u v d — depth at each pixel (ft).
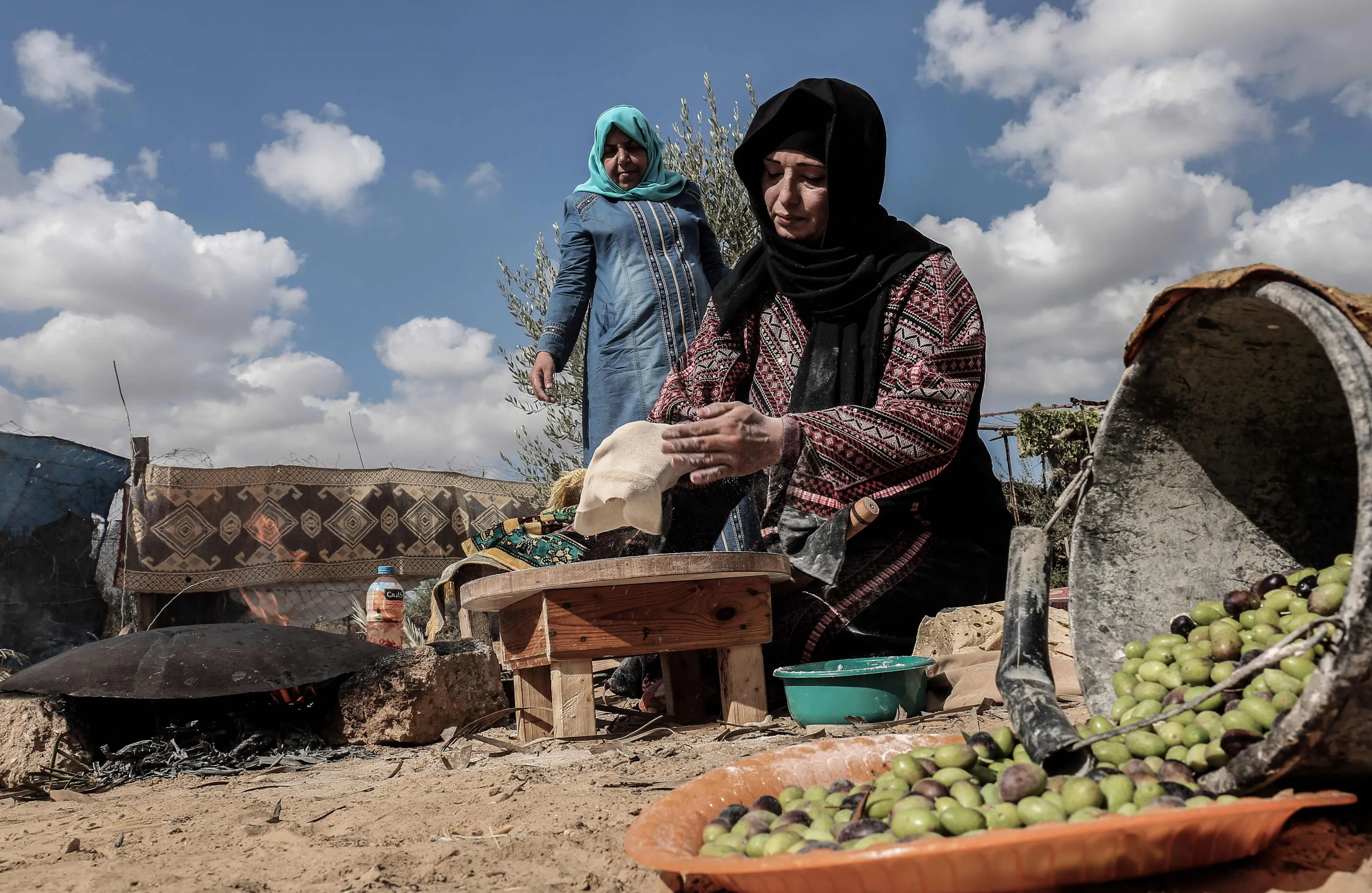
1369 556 4.49
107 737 12.49
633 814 7.43
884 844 4.48
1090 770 5.58
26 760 11.60
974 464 13.56
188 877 6.32
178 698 11.98
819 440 11.56
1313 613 5.73
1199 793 5.16
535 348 36.68
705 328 14.97
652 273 19.84
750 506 16.07
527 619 12.44
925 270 13.12
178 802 9.68
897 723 10.98
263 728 13.10
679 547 12.25
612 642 11.78
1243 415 6.91
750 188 14.15
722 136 34.88
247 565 29.30
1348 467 6.93
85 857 7.16
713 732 11.76
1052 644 13.48
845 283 13.19
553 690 11.85
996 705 11.43
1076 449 35.45
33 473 27.66
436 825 7.51
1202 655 6.33
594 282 20.67
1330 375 6.45
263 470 30.01
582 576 11.32
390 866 6.30
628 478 10.67
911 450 11.89
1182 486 7.23
